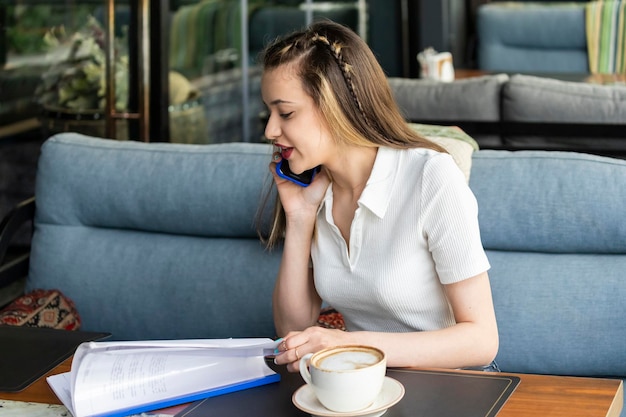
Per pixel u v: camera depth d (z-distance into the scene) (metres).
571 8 6.23
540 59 6.30
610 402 1.53
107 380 1.60
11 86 3.95
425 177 1.87
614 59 6.09
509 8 6.39
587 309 2.26
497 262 2.36
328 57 1.85
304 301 2.12
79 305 2.74
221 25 5.01
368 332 1.75
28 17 3.94
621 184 2.28
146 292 2.68
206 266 2.63
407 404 1.54
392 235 1.90
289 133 1.88
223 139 5.12
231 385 1.64
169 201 2.67
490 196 2.37
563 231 2.30
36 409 1.63
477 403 1.53
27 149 4.05
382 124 1.91
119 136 4.19
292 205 2.08
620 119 3.16
